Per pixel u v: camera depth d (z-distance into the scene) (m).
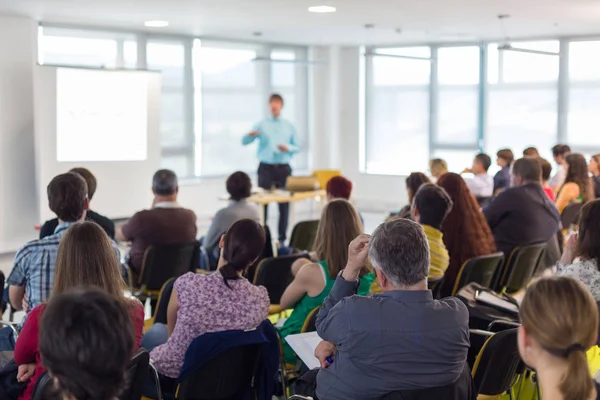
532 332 1.70
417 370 2.41
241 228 3.14
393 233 2.46
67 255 2.61
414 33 10.65
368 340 2.40
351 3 7.59
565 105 11.20
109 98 8.91
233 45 11.52
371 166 13.09
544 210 5.40
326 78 12.79
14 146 8.53
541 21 9.21
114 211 9.04
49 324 1.39
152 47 10.50
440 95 12.29
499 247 5.39
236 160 11.75
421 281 2.46
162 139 10.77
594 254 3.20
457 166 12.29
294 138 10.27
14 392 2.82
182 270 5.37
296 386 3.00
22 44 8.51
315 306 3.63
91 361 1.37
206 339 2.98
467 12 8.36
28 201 8.70
